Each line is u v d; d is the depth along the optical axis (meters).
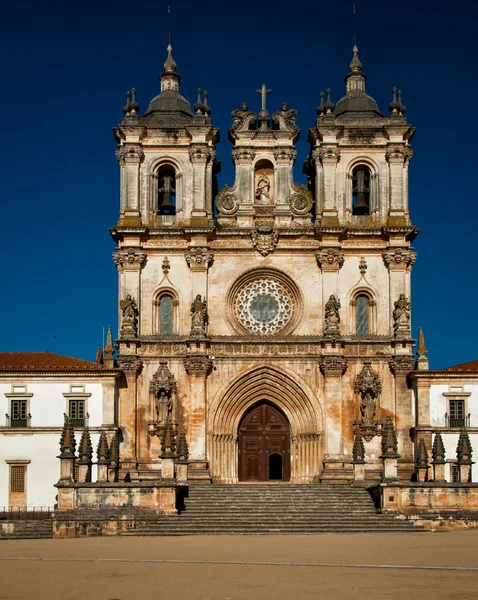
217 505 70.12
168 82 91.31
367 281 84.38
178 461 75.12
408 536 58.94
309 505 70.00
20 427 79.69
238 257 84.81
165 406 81.50
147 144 86.69
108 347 82.81
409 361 81.56
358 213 87.44
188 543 56.00
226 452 82.12
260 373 82.62
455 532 63.69
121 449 80.56
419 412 80.38
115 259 84.38
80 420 80.00
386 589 34.91
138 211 85.00
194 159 85.88
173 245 84.88
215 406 82.00
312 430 81.62
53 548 53.88
